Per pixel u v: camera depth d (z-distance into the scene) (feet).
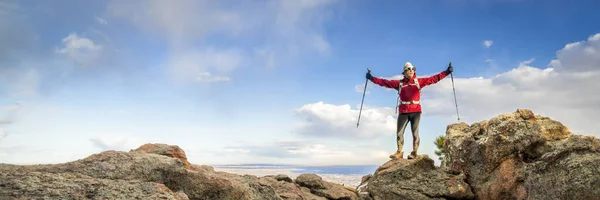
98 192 18.61
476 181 42.91
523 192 37.76
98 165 23.59
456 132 50.11
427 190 43.27
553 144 38.27
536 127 39.75
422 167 45.75
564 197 32.73
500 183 39.88
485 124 45.65
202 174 24.93
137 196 18.94
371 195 45.98
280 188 40.29
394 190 44.04
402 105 52.08
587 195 31.45
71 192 18.08
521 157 39.42
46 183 18.62
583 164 32.73
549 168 35.19
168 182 24.47
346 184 59.06
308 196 42.14
